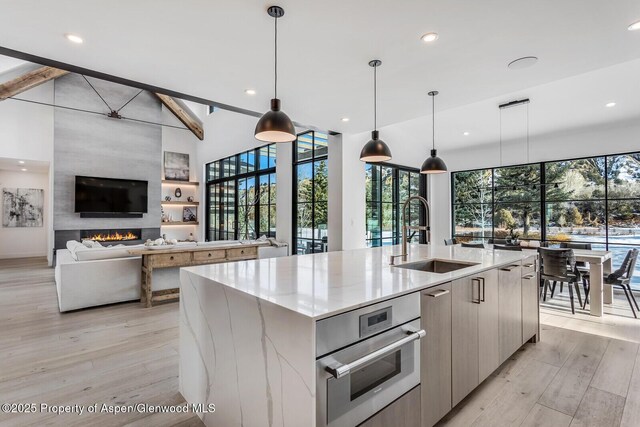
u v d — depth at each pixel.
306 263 2.36
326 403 1.19
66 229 7.59
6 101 7.16
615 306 4.41
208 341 1.82
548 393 2.19
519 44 2.63
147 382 2.31
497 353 2.40
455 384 1.92
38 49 2.67
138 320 3.67
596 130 5.75
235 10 2.18
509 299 2.58
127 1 2.07
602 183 5.74
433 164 4.03
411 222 7.54
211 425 1.79
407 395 1.56
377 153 3.32
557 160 6.25
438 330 1.77
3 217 8.68
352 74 3.19
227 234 9.59
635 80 4.09
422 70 3.12
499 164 7.09
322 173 6.39
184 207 10.61
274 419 1.33
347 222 5.70
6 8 2.12
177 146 10.52
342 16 2.26
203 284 1.87
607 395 2.16
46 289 5.08
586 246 5.27
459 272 2.02
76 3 2.08
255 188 8.36
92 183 7.87
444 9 2.18
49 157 7.64
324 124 5.06
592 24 2.34
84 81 7.98
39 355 2.73
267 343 1.37
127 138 8.59
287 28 2.41
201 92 3.64
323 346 1.18
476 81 3.37
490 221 7.30
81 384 2.27
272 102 2.52
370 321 1.37
